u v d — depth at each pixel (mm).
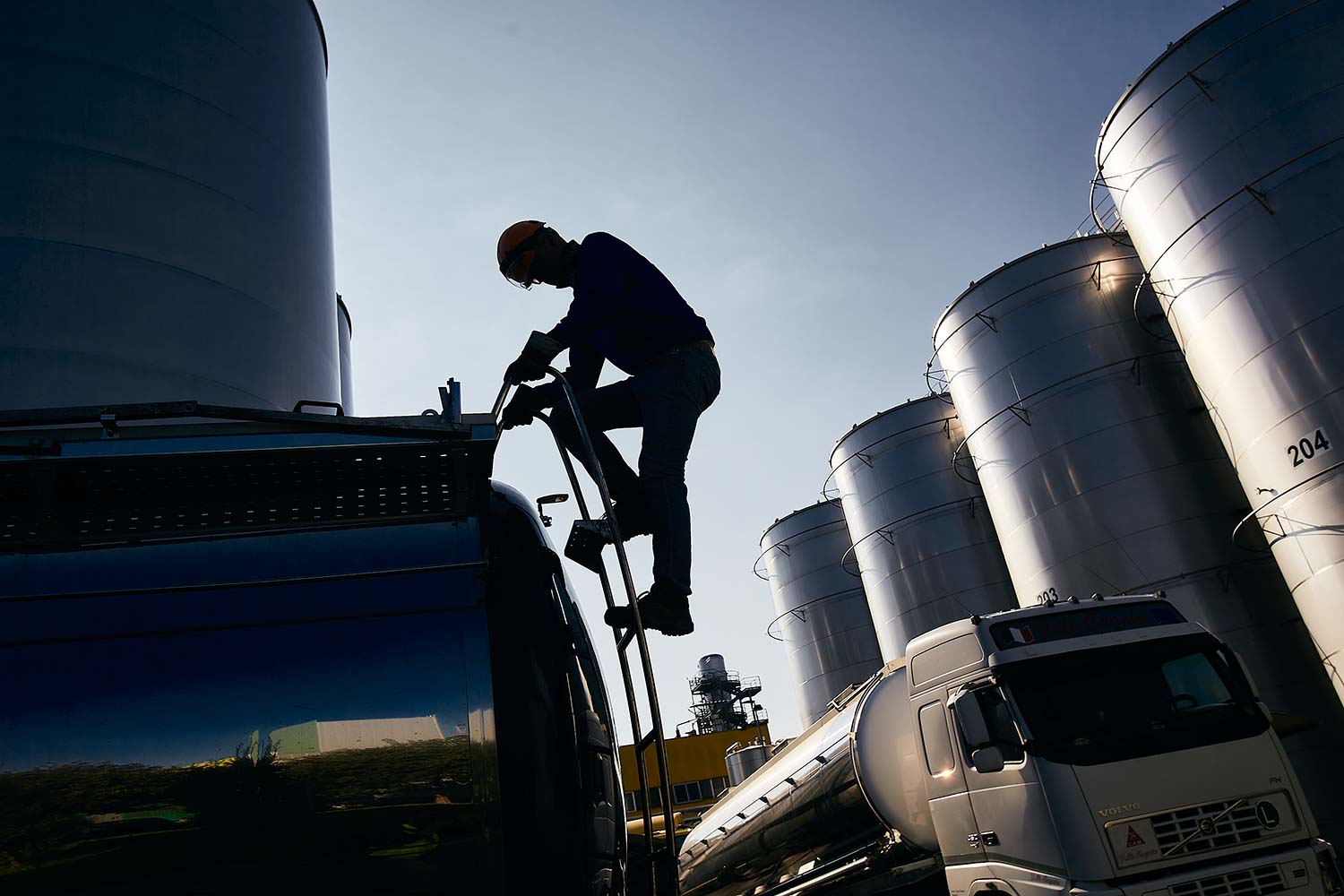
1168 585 18125
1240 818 6730
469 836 1895
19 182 6984
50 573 2004
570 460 2801
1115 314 20547
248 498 2195
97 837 1747
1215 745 6965
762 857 11727
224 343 7684
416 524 2258
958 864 7992
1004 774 7285
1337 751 16484
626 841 2242
